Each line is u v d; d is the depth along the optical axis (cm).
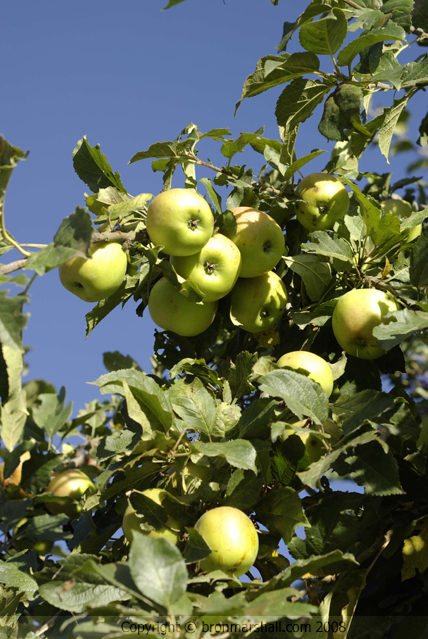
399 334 108
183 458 106
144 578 90
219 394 118
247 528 100
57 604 98
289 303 129
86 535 119
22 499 122
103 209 118
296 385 107
